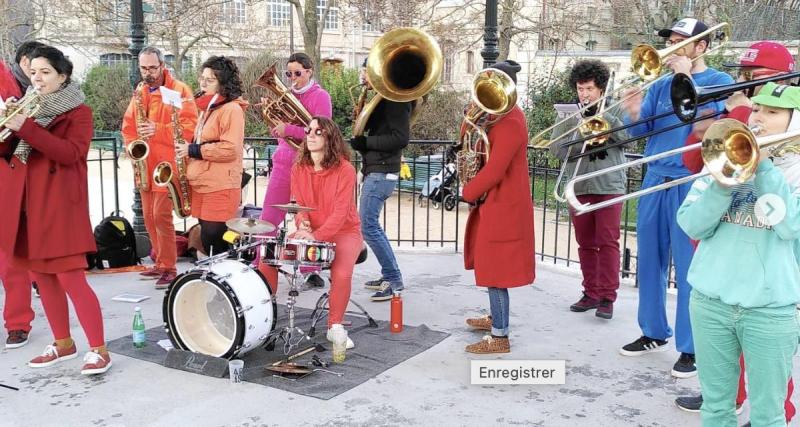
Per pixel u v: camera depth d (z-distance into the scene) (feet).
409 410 11.57
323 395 12.01
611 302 16.37
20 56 13.69
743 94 10.46
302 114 16.85
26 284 14.35
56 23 73.92
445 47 58.65
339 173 13.88
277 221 17.98
